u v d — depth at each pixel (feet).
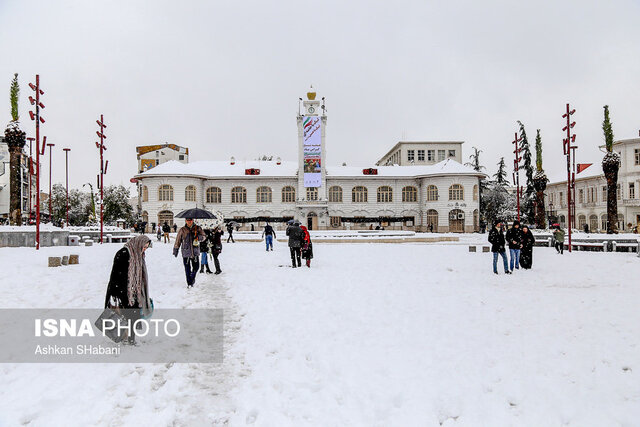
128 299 24.79
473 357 22.52
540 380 19.45
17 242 83.15
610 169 121.49
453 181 208.03
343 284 45.68
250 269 59.16
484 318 30.60
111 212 224.94
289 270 57.77
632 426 15.48
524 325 28.55
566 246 103.04
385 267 61.36
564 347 23.71
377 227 208.03
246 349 24.68
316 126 212.64
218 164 228.02
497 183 237.66
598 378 19.51
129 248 25.05
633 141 200.13
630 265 61.82
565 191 251.39
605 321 29.01
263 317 31.65
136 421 16.29
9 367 21.17
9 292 38.34
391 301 36.76
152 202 206.90
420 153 255.50
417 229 219.20
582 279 49.14
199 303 36.29
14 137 90.74
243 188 217.56
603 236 106.52
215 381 20.31
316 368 21.74
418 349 23.98
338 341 25.75
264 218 215.72
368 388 19.24
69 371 20.70
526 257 58.70
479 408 17.22
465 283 46.60
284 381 20.15
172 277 51.34
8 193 208.23
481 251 92.53
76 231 118.93
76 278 46.98
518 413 16.83
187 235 43.93
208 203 217.15
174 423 16.43
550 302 35.78
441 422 16.51
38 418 16.30
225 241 133.08
